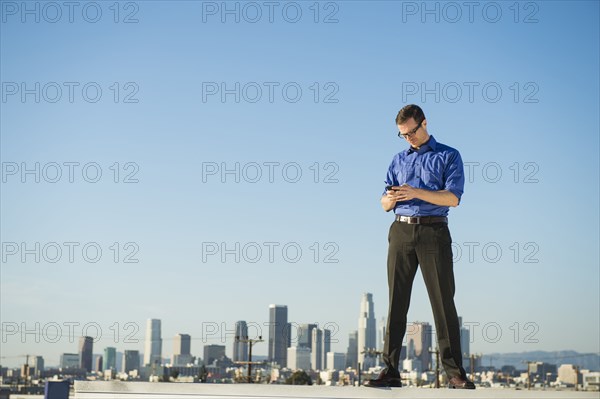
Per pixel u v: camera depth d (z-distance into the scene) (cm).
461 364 538
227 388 503
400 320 551
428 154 557
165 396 517
